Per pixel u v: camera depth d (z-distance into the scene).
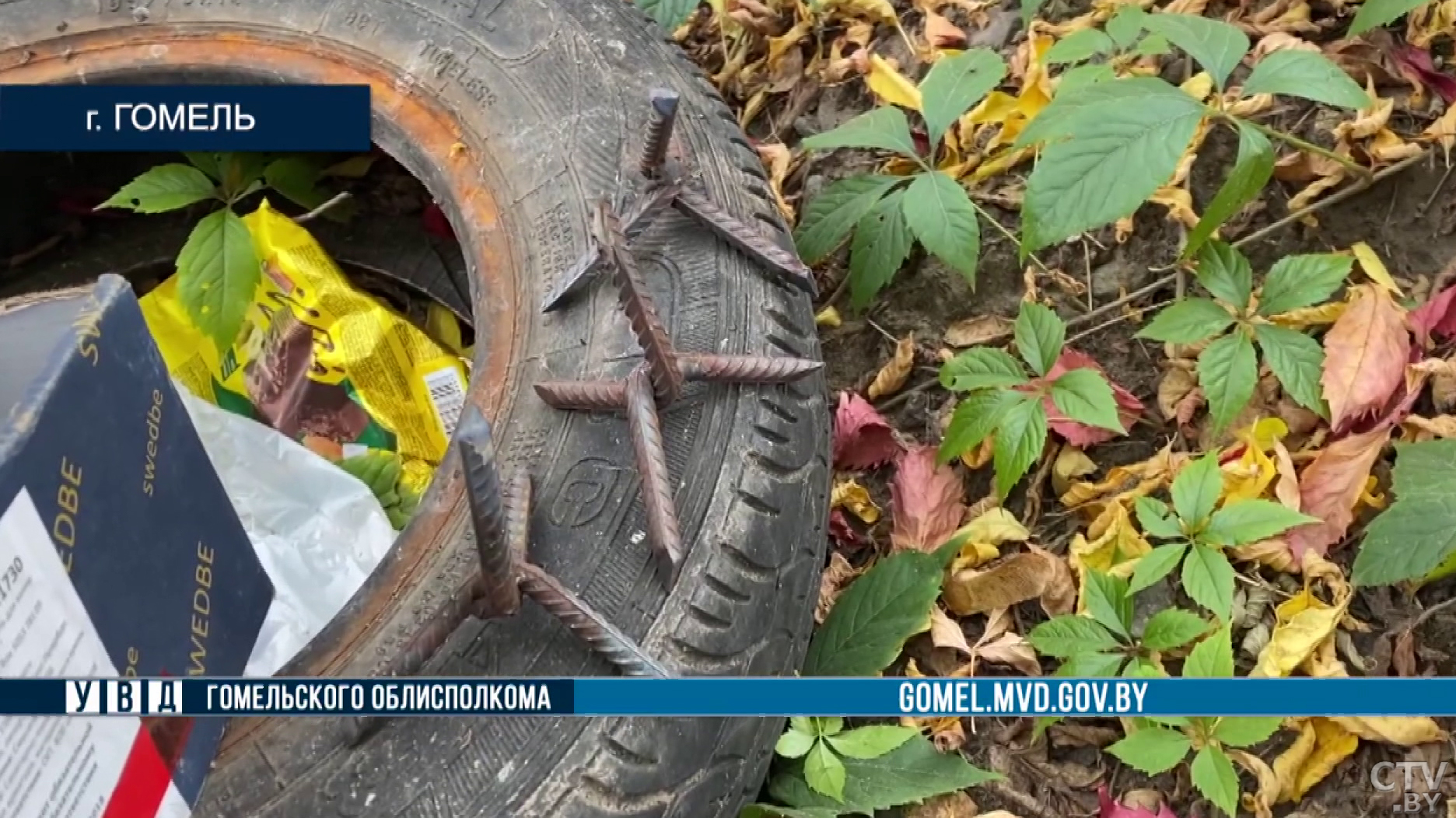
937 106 1.79
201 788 1.25
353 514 1.76
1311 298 1.66
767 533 1.40
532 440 1.42
